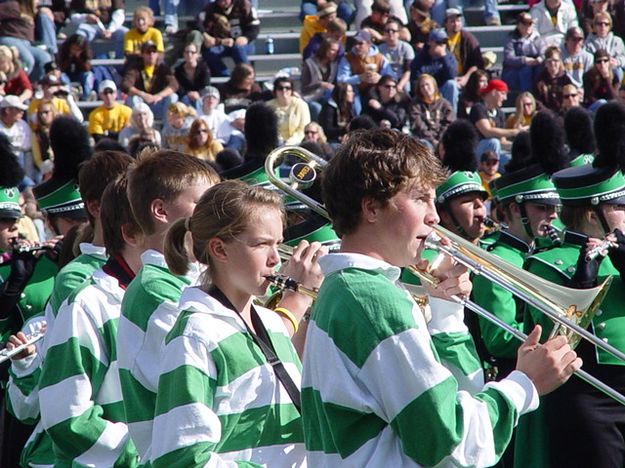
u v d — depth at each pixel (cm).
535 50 4181
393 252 964
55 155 1859
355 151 963
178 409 980
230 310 1033
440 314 1123
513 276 1158
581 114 2016
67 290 1275
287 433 1041
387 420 920
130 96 4050
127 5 4809
